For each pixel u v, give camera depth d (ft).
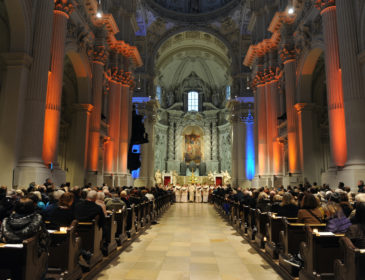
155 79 116.37
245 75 108.27
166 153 141.90
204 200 96.32
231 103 110.93
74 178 51.98
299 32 52.37
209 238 30.99
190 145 145.69
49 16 36.27
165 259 22.17
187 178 138.00
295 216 20.63
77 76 54.34
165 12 109.29
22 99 33.19
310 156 51.47
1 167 31.55
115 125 67.15
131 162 70.28
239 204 35.32
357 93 33.50
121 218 25.22
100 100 57.31
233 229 37.40
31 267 11.00
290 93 55.57
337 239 13.83
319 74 59.52
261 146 68.18
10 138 32.04
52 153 38.37
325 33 39.37
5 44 35.53
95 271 18.01
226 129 135.54
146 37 109.70
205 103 143.23
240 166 105.91
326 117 62.13
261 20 71.20
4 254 10.55
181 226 40.04
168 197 75.77
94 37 57.47
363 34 33.86
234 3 106.11
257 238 25.20
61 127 60.54
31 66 34.32
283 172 62.03
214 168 139.33
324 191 32.48
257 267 20.18
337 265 11.93
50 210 16.93
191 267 20.12
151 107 110.93
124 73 70.18
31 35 34.58
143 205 36.22
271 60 66.59
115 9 69.00
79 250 15.87
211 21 110.32
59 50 40.16
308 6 49.08
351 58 34.32
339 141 36.91
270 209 25.12
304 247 15.10
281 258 18.16
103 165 63.98
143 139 70.54
